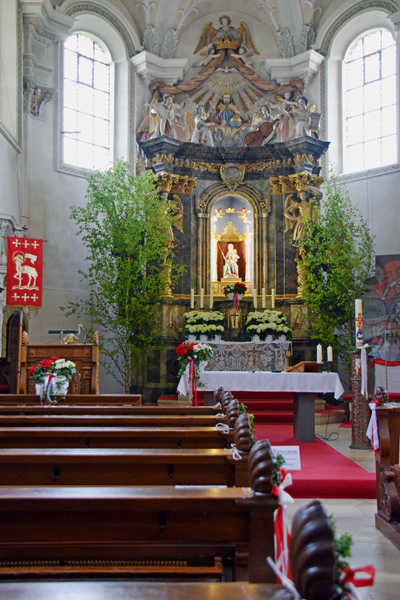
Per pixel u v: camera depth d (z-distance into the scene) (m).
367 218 15.99
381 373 14.59
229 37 17.20
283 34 17.06
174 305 15.52
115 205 14.83
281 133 16.28
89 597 2.03
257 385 10.04
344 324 15.17
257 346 14.70
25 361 9.89
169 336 15.30
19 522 3.05
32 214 14.67
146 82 17.09
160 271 15.16
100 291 15.83
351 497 7.01
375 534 5.53
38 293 12.38
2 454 4.01
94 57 16.91
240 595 2.04
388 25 16.50
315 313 15.31
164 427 5.56
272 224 16.17
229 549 3.12
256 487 2.65
